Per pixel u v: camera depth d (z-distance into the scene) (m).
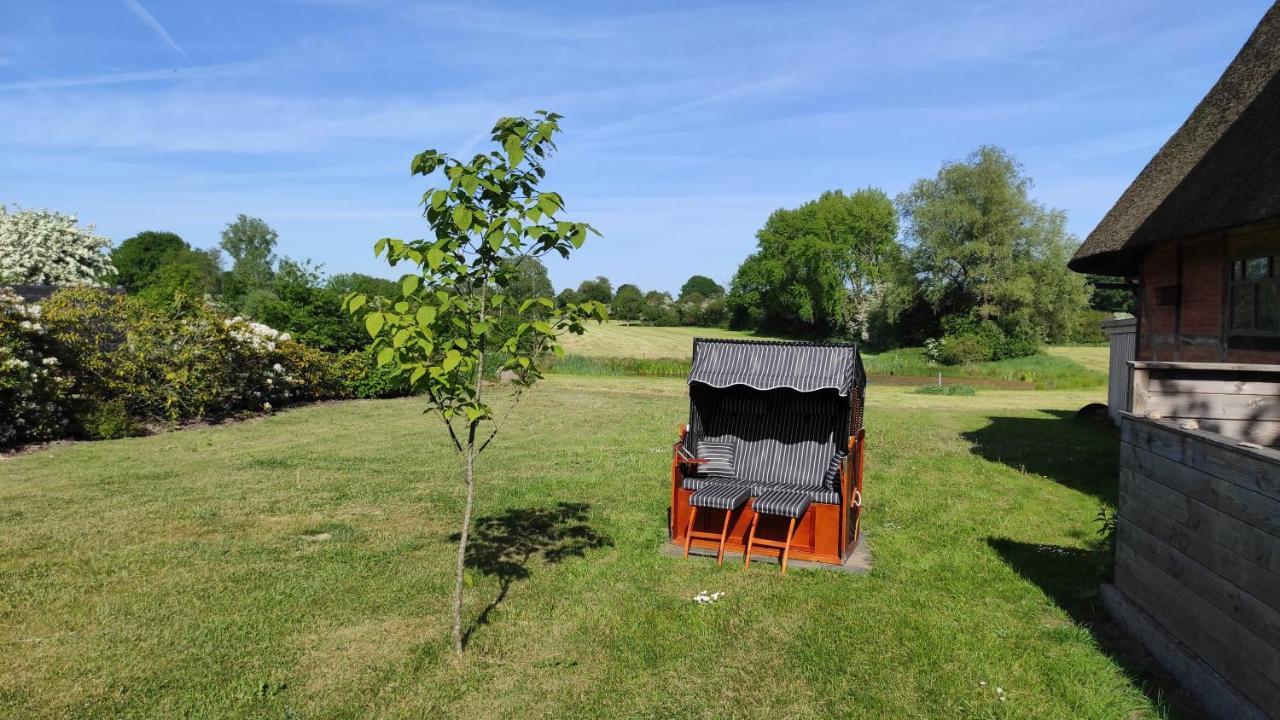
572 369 37.22
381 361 4.49
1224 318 9.92
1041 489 10.84
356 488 10.20
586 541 7.95
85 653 5.11
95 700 4.52
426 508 9.20
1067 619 5.93
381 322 4.48
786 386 7.54
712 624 5.77
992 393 31.09
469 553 7.42
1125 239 11.59
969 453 14.08
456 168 4.62
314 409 19.38
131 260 78.94
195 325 16.45
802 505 7.02
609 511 9.18
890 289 58.47
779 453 8.40
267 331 18.44
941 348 48.69
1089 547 7.89
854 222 73.69
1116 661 5.16
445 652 5.24
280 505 9.18
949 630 5.67
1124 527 5.91
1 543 7.35
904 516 9.17
